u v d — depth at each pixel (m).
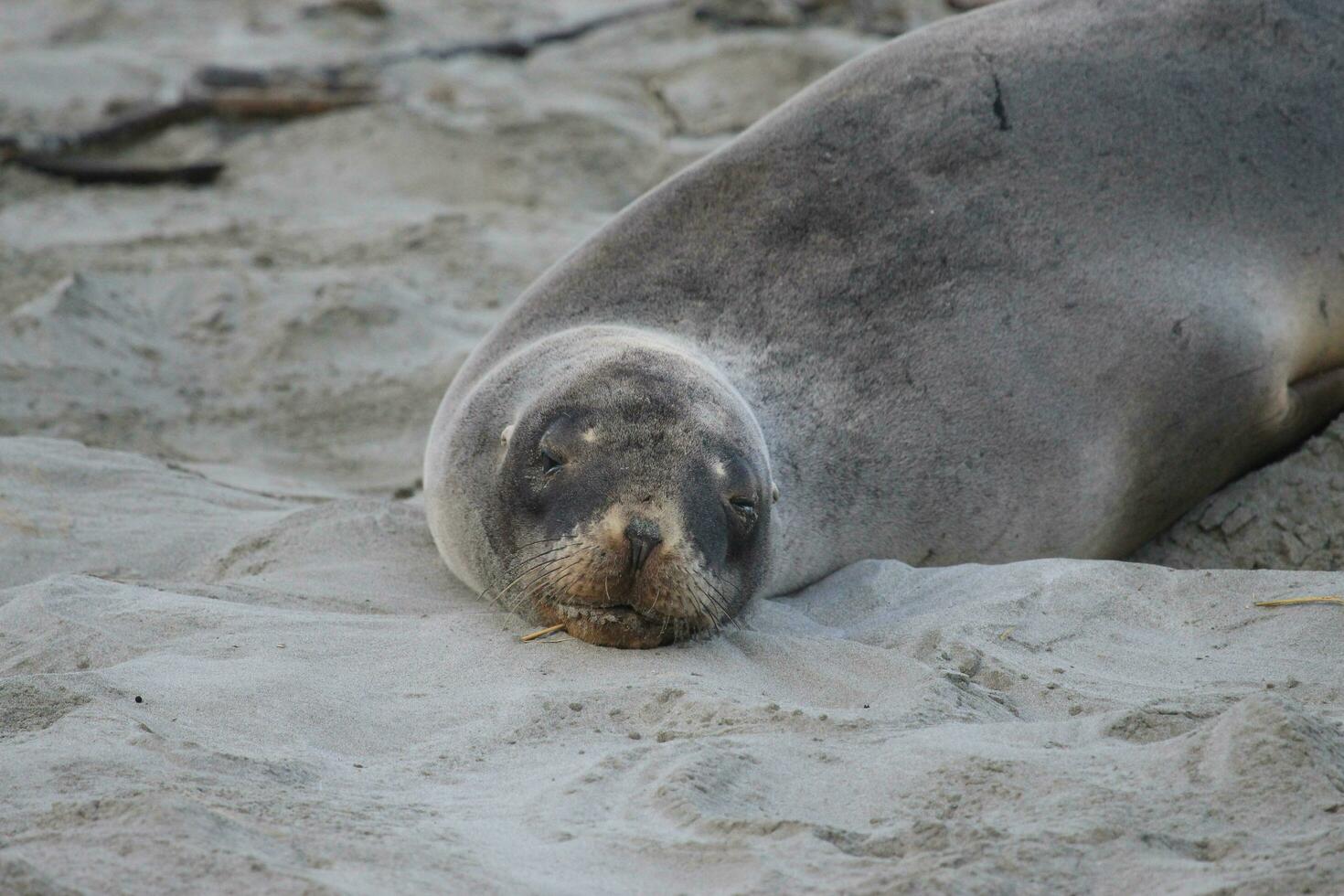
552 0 84.38
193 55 71.12
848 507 23.42
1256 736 13.56
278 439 33.00
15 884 10.84
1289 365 26.30
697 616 18.97
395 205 51.66
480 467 21.73
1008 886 11.76
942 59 26.62
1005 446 24.14
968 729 15.32
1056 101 26.12
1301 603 19.53
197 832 12.01
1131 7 27.45
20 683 16.20
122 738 14.63
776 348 23.80
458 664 18.25
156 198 52.97
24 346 35.78
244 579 22.22
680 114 59.31
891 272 24.52
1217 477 26.14
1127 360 24.80
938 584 21.80
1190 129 26.28
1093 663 18.42
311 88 62.78
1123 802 13.02
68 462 28.03
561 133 56.06
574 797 13.69
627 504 18.98
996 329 24.42
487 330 38.91
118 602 20.14
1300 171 26.58
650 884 12.08
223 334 38.53
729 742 14.77
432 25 77.50
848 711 15.93
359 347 37.69
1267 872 11.70
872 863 12.17
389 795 13.98
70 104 63.88
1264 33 27.27
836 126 25.84
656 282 24.64
